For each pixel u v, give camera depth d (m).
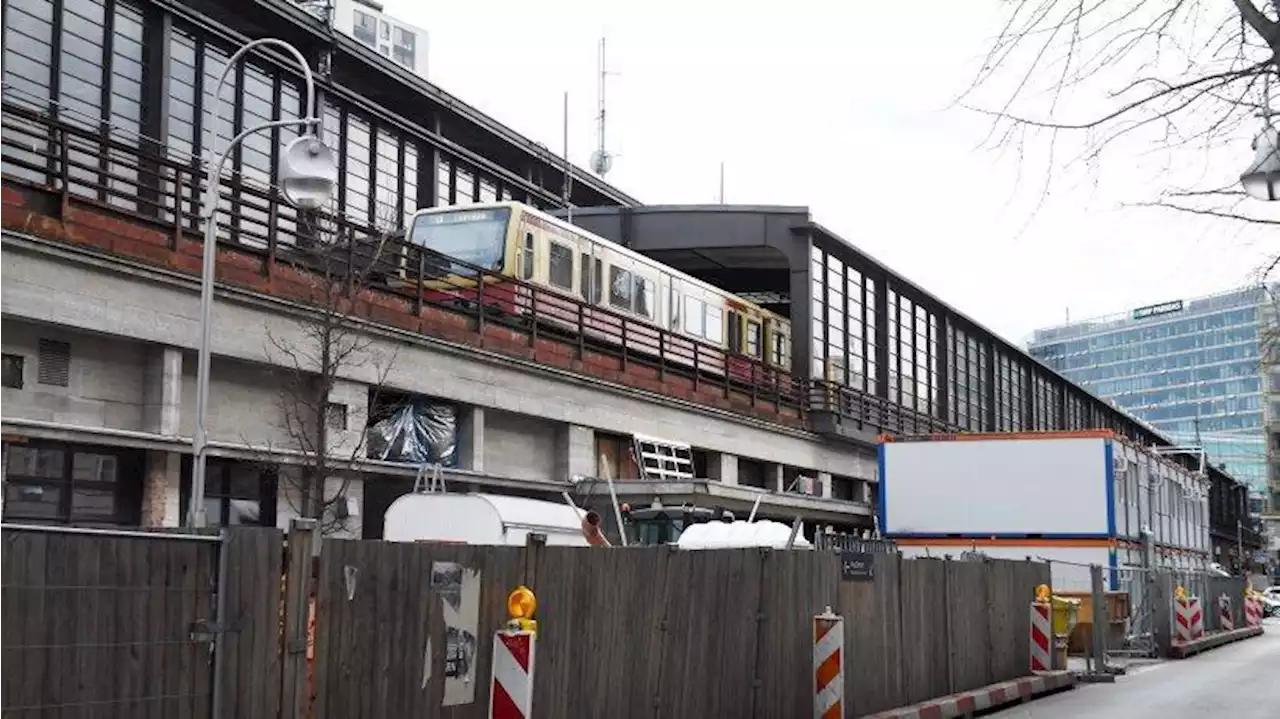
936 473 28.89
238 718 7.68
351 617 8.73
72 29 26.62
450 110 38.44
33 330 18.84
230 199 22.09
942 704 16.80
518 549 10.34
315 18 32.84
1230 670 26.08
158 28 28.77
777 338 42.94
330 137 33.78
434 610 9.45
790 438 41.34
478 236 30.03
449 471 25.59
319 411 21.33
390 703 9.04
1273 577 130.62
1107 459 27.77
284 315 22.28
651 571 12.07
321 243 23.94
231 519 21.86
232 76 30.80
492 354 27.50
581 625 11.05
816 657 14.16
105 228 19.50
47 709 6.56
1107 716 17.67
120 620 6.98
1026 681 19.98
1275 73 8.66
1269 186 8.86
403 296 25.55
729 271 49.81
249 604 7.78
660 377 34.44
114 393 20.00
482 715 9.93
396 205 36.53
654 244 43.91
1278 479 132.12
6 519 18.02
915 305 54.06
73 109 26.61
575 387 30.50
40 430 18.16
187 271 20.62
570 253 32.00
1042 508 28.08
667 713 12.23
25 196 18.53
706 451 36.94
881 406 48.38
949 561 18.67
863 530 42.19
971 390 59.91
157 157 20.97
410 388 25.31
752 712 13.62
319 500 21.00
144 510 20.12
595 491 29.67
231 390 22.11
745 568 13.64
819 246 44.66
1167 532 34.41
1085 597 26.53
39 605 6.55
